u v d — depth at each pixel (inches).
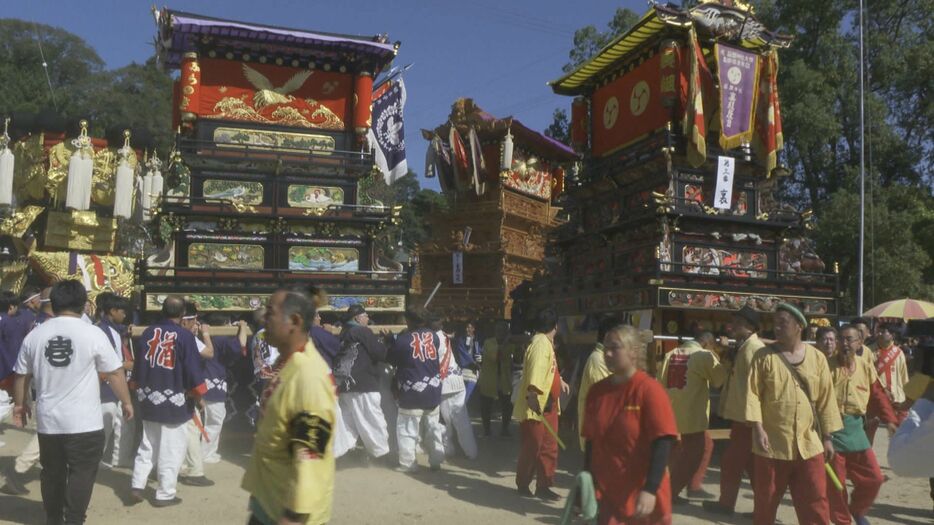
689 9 412.2
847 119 1069.1
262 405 141.9
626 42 442.9
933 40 1060.5
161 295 463.8
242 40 510.6
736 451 281.7
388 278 524.7
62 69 1688.0
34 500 285.3
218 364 365.1
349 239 528.4
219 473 344.2
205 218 498.9
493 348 481.7
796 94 1000.2
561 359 433.4
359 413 358.0
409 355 358.3
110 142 726.5
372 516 278.4
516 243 910.4
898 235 949.8
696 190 433.1
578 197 512.4
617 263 469.1
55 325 234.5
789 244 459.5
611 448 167.0
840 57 1057.5
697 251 430.3
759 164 442.9
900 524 287.6
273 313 141.6
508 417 483.5
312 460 129.3
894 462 211.0
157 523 261.7
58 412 228.2
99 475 330.0
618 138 474.3
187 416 289.1
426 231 1823.3
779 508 301.1
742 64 430.6
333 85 543.2
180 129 515.5
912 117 1096.2
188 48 520.1
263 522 133.6
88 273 681.6
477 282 893.8
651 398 163.5
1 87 1529.3
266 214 504.1
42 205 718.5
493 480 346.6
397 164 585.3
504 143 859.4
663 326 404.5
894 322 665.6
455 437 410.3
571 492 164.2
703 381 297.6
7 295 349.7
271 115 526.0
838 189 1019.3
